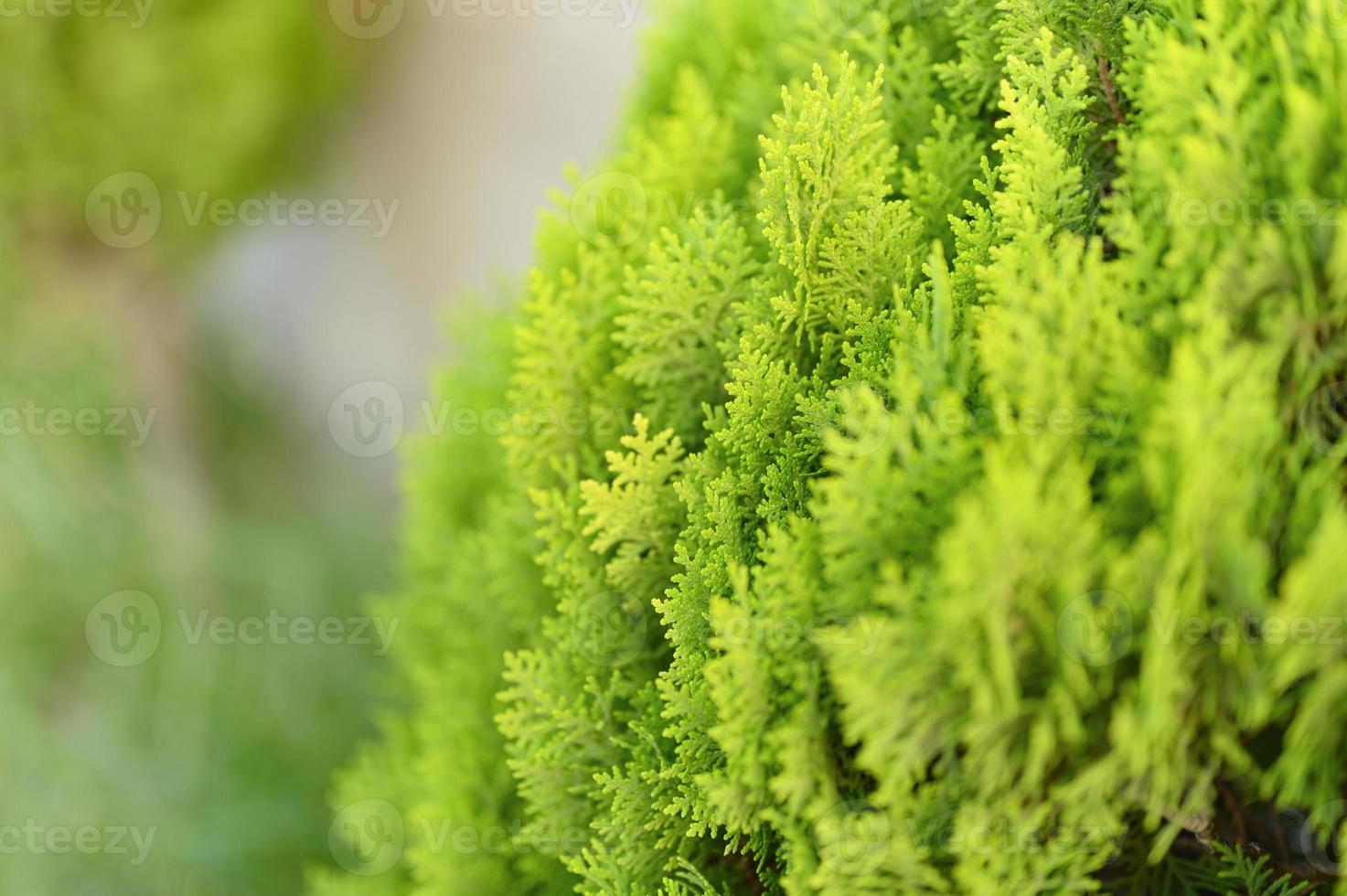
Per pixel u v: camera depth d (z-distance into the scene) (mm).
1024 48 728
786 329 724
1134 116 714
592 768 762
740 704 688
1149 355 678
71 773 1155
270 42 1570
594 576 763
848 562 674
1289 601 646
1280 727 676
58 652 1294
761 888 746
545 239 801
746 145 801
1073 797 660
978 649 658
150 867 1104
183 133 1540
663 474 737
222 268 1654
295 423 1593
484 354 873
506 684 833
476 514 895
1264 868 700
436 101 1689
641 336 751
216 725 1208
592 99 1605
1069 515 654
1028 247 694
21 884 1094
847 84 721
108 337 1501
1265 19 680
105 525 1349
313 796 1166
